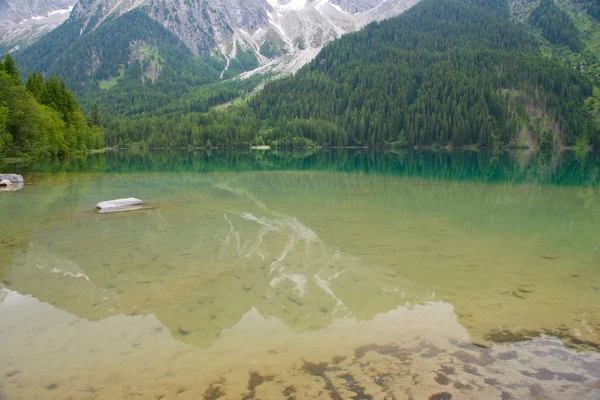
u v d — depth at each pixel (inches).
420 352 241.1
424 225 622.5
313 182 1299.2
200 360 231.5
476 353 239.8
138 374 217.0
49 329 269.4
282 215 702.5
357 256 448.1
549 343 252.7
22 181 1210.0
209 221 643.5
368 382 208.2
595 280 373.4
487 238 538.6
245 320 285.6
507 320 286.7
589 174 1658.5
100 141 3786.9
